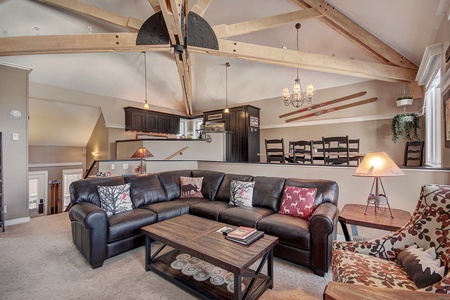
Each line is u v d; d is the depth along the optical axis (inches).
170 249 107.5
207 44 129.4
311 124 234.8
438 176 98.5
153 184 138.4
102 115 260.4
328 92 224.2
